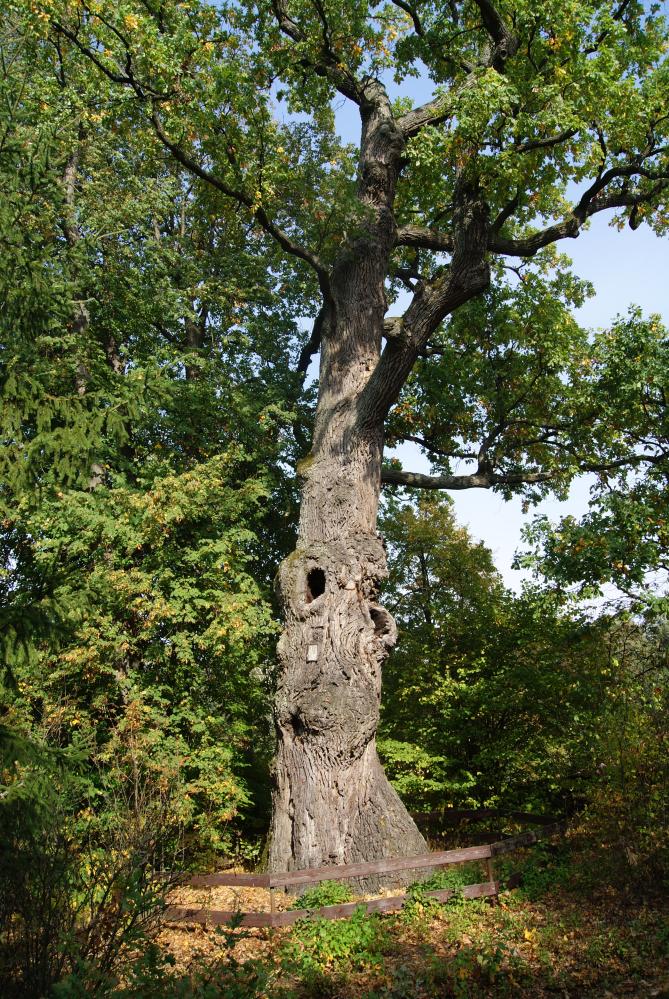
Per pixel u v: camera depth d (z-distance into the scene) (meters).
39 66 13.83
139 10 12.73
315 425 13.91
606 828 9.40
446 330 19.06
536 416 18.28
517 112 13.77
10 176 8.91
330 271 15.02
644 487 15.29
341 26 14.30
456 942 7.69
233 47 13.42
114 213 16.53
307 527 12.88
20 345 8.68
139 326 17.44
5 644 7.25
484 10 13.52
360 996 6.61
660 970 6.59
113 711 12.80
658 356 14.56
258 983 5.31
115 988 4.91
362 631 11.95
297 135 15.44
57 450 8.12
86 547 13.29
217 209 16.30
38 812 6.50
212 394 16.66
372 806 11.01
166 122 12.89
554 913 8.42
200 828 12.47
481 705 14.85
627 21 15.30
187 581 13.73
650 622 13.23
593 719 13.12
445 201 17.33
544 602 14.25
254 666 15.54
